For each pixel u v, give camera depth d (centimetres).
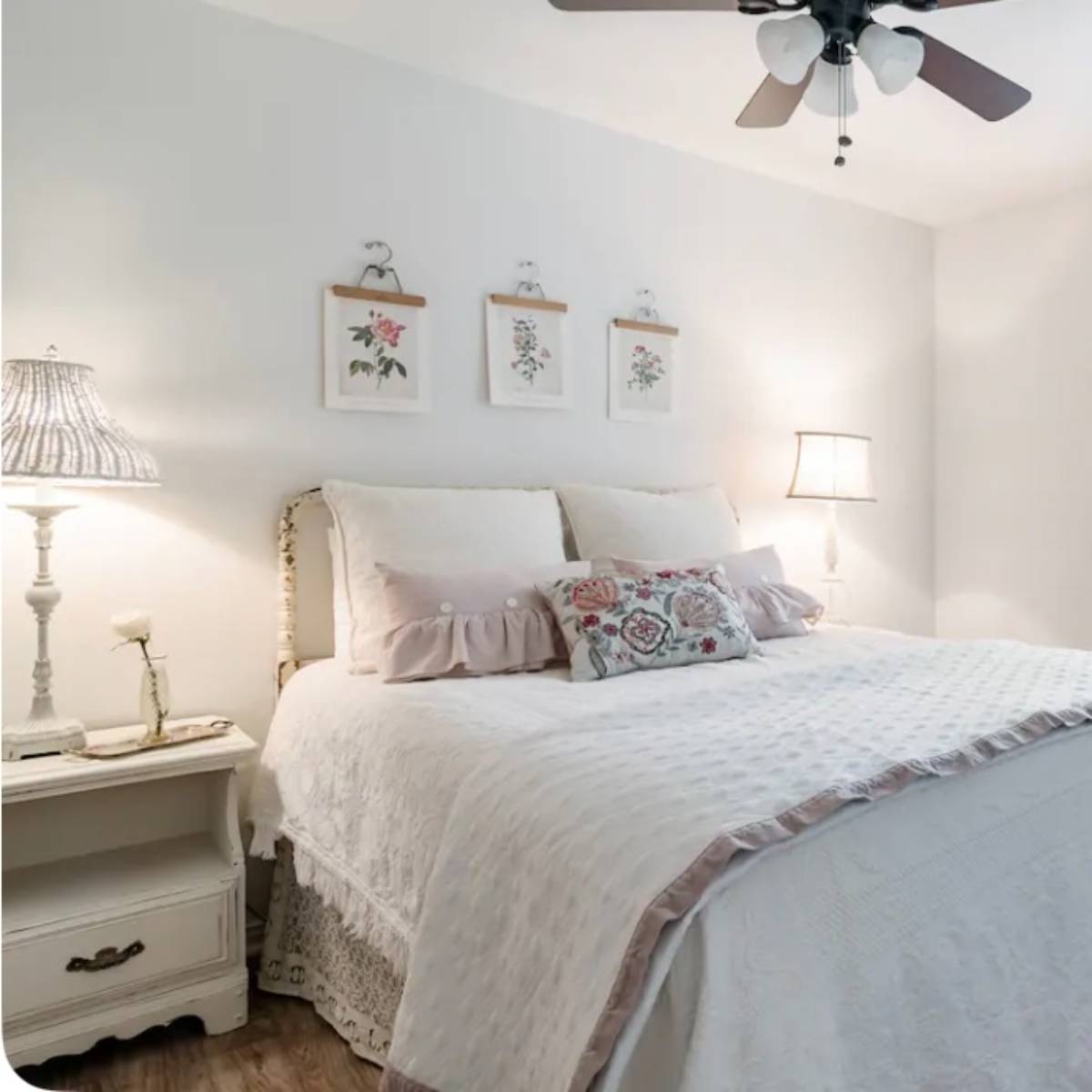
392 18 223
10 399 167
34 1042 162
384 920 148
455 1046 114
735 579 245
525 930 109
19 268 192
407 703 166
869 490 323
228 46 219
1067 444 344
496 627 200
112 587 204
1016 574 360
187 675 213
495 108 262
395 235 244
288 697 206
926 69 192
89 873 185
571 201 279
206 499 216
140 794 204
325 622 232
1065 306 344
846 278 354
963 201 354
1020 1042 117
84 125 200
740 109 271
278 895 204
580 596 203
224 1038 181
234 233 219
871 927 103
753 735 130
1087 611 338
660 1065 89
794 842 99
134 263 206
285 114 227
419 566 212
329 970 187
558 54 239
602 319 287
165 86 210
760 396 329
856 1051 98
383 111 242
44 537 181
